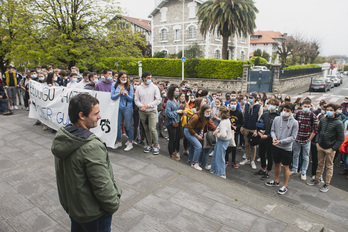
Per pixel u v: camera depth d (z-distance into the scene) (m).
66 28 13.48
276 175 5.06
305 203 4.43
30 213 3.10
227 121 4.99
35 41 13.38
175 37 33.62
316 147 5.50
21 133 6.44
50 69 8.57
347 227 3.33
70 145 1.62
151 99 5.13
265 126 5.37
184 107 5.41
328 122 4.86
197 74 24.12
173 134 5.41
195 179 4.15
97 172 1.64
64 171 1.71
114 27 15.43
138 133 6.24
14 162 4.64
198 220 3.02
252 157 6.05
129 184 3.91
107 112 5.24
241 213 3.20
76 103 1.72
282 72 24.41
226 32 23.12
